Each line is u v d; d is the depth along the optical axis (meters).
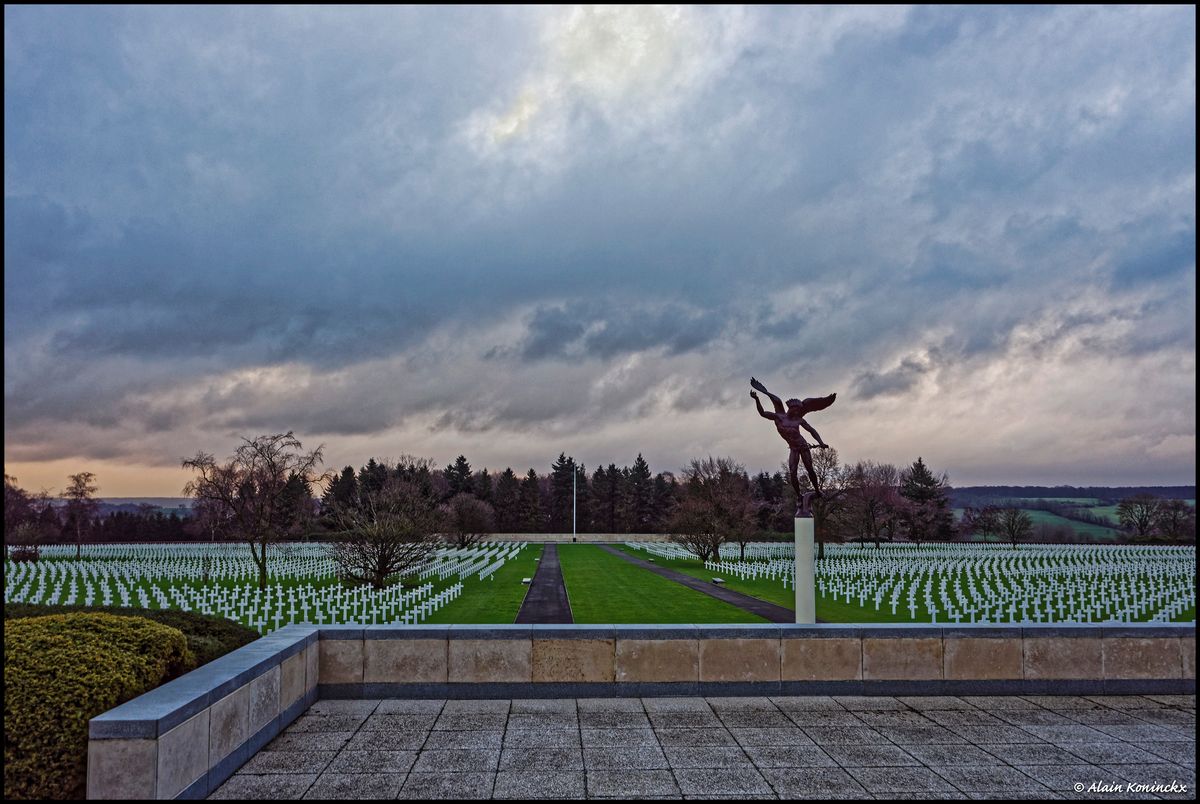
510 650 11.15
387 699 10.97
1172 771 8.38
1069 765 8.55
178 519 97.44
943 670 11.46
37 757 6.65
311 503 60.34
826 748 9.07
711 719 10.16
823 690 11.31
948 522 101.62
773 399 13.46
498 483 127.38
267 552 55.81
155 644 8.44
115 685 7.41
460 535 68.88
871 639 11.45
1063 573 41.12
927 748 9.09
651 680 11.20
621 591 34.09
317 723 9.91
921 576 39.53
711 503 55.22
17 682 7.08
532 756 8.74
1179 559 49.97
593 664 11.20
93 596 28.84
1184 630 11.77
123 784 6.63
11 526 63.72
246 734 8.54
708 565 49.72
